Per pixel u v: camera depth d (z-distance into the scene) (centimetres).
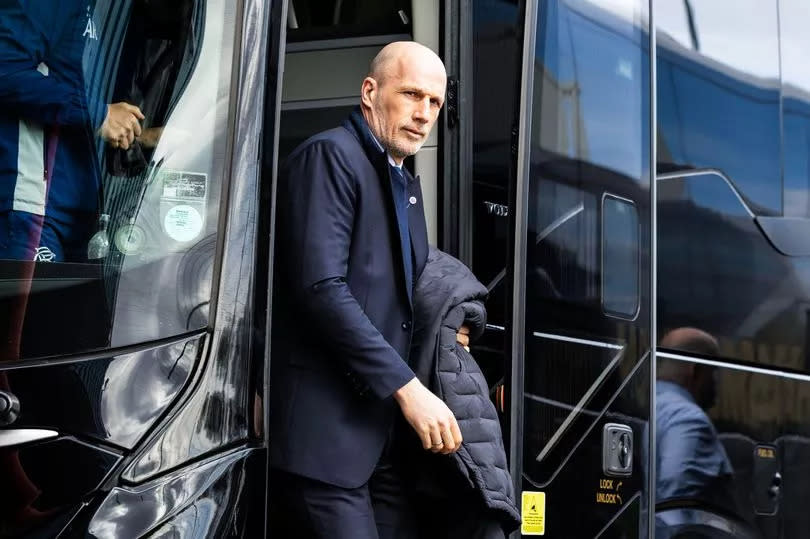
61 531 273
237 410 305
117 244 305
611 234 469
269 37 329
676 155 529
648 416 477
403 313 356
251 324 311
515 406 400
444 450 346
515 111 409
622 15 488
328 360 346
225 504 293
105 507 278
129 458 285
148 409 291
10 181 301
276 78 328
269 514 357
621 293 471
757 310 552
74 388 284
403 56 362
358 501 345
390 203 355
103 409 286
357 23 477
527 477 426
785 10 590
